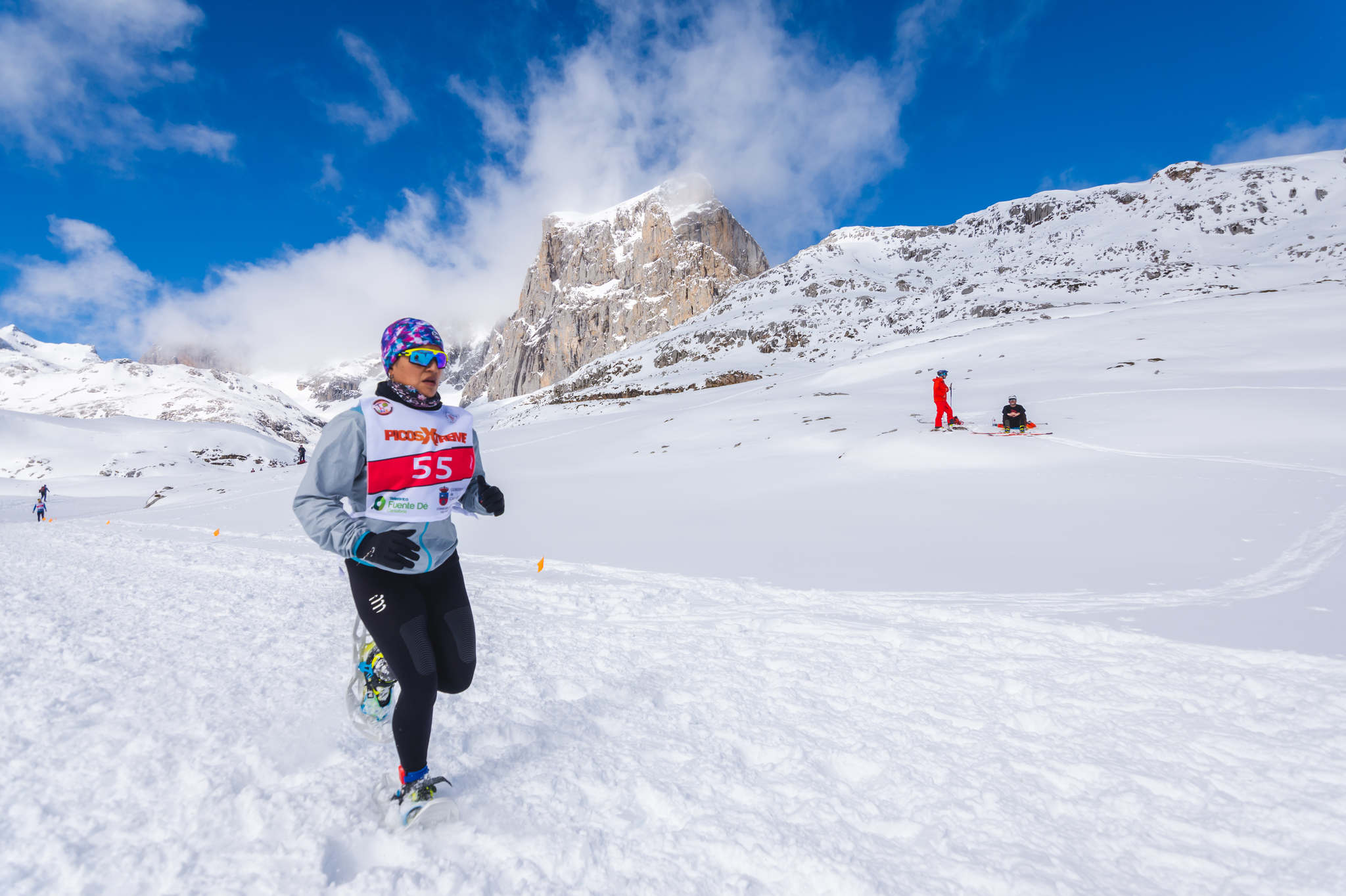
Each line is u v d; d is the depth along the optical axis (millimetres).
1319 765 2535
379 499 2428
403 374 2543
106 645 4645
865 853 2119
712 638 4613
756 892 1953
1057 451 12828
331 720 3266
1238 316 27656
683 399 39594
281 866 2051
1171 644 3904
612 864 2080
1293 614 4355
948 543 7703
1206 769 2568
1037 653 3941
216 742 2980
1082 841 2176
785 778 2613
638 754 2848
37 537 12680
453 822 2309
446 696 3596
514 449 28672
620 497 14273
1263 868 2004
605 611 5555
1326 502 7844
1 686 3727
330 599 6453
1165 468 10773
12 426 71750
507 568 7828
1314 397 14586
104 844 2178
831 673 3797
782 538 8789
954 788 2512
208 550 10281
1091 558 6473
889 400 23328
